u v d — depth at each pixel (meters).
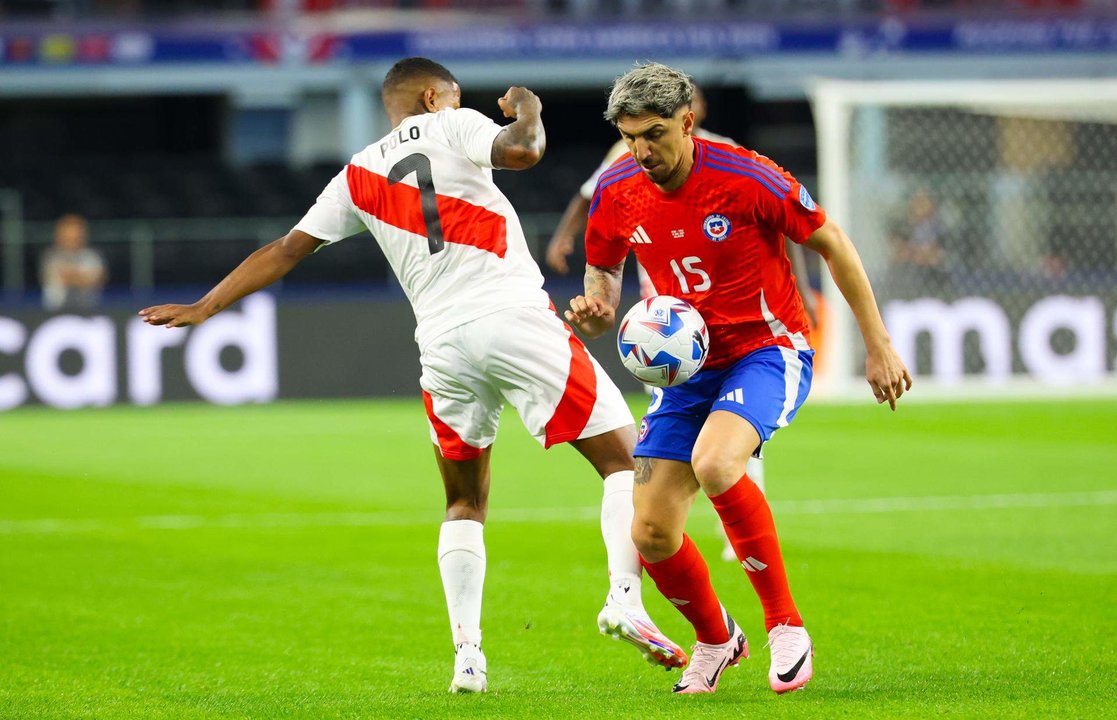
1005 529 28.75
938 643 18.69
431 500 34.34
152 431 51.16
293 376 61.12
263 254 17.39
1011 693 15.64
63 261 62.84
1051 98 56.44
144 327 60.34
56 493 36.03
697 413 16.34
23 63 80.62
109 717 15.41
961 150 62.53
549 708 15.43
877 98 56.66
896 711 14.84
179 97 97.50
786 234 15.84
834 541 27.50
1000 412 54.78
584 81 83.31
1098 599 21.55
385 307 61.56
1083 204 60.56
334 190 17.47
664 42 82.19
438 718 15.05
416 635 20.20
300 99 89.94
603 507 16.92
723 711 15.05
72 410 59.47
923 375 58.62
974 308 58.66
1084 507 31.73
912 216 59.22
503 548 27.50
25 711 15.76
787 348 16.30
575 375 16.95
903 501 32.88
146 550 27.73
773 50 82.12
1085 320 58.53
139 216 80.81
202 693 16.64
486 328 16.81
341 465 41.34
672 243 16.03
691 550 16.17
